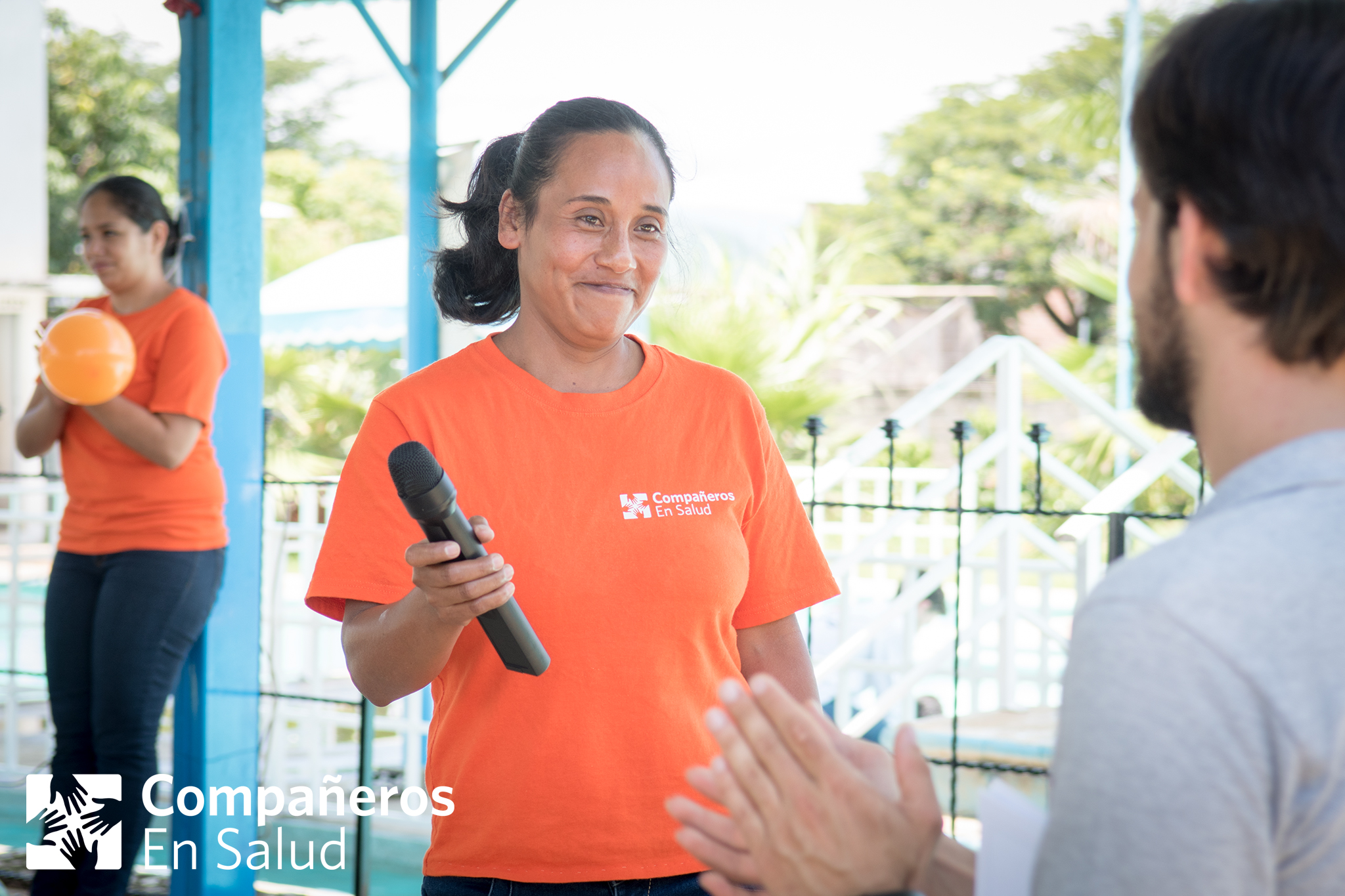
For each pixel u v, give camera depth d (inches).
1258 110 25.7
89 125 706.2
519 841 53.4
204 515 111.7
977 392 677.3
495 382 57.1
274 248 741.9
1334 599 23.9
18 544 162.2
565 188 56.0
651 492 56.6
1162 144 27.5
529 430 56.2
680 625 55.4
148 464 108.8
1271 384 26.7
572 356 59.2
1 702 170.2
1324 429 26.3
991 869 30.9
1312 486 25.3
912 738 32.9
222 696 118.5
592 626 53.9
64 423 110.9
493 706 53.9
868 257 766.5
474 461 55.4
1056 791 25.2
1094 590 26.3
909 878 30.9
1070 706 25.2
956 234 769.6
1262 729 23.3
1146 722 23.5
